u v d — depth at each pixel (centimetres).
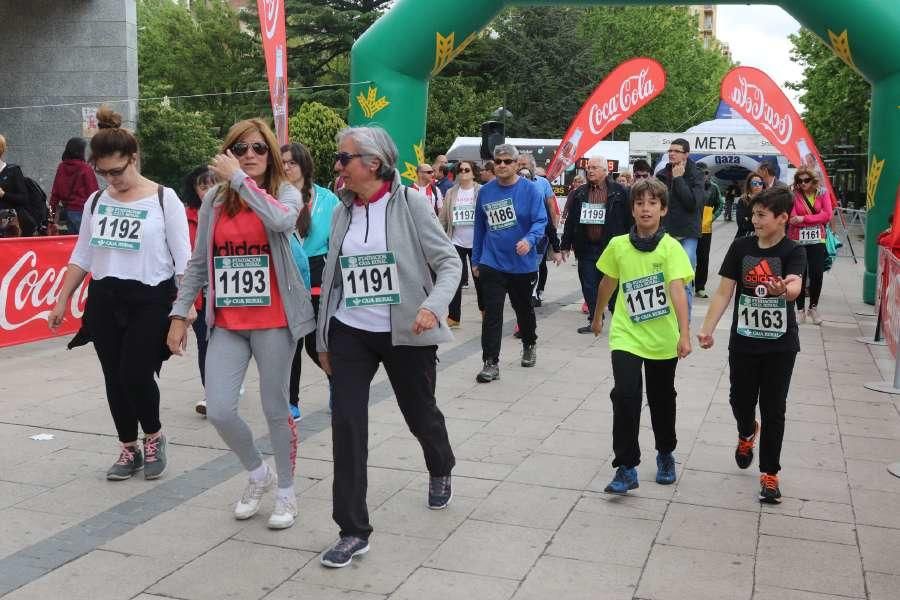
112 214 507
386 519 474
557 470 559
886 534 468
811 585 406
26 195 963
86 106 1783
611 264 521
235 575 404
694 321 1150
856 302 1374
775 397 504
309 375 816
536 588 397
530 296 841
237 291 441
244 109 3938
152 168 2050
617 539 454
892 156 1273
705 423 675
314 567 414
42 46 1803
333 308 434
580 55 4975
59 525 458
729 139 2845
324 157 3114
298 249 462
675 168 1073
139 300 508
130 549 430
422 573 410
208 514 476
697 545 449
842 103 3425
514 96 4903
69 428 631
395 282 425
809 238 1132
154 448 531
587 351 954
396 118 1265
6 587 387
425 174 1247
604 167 1023
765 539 458
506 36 5000
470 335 1043
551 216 1181
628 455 506
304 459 570
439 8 1235
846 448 619
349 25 4331
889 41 1226
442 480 486
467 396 747
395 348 436
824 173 1329
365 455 425
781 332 499
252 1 4562
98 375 795
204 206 450
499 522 473
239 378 450
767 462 508
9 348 910
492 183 811
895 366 820
